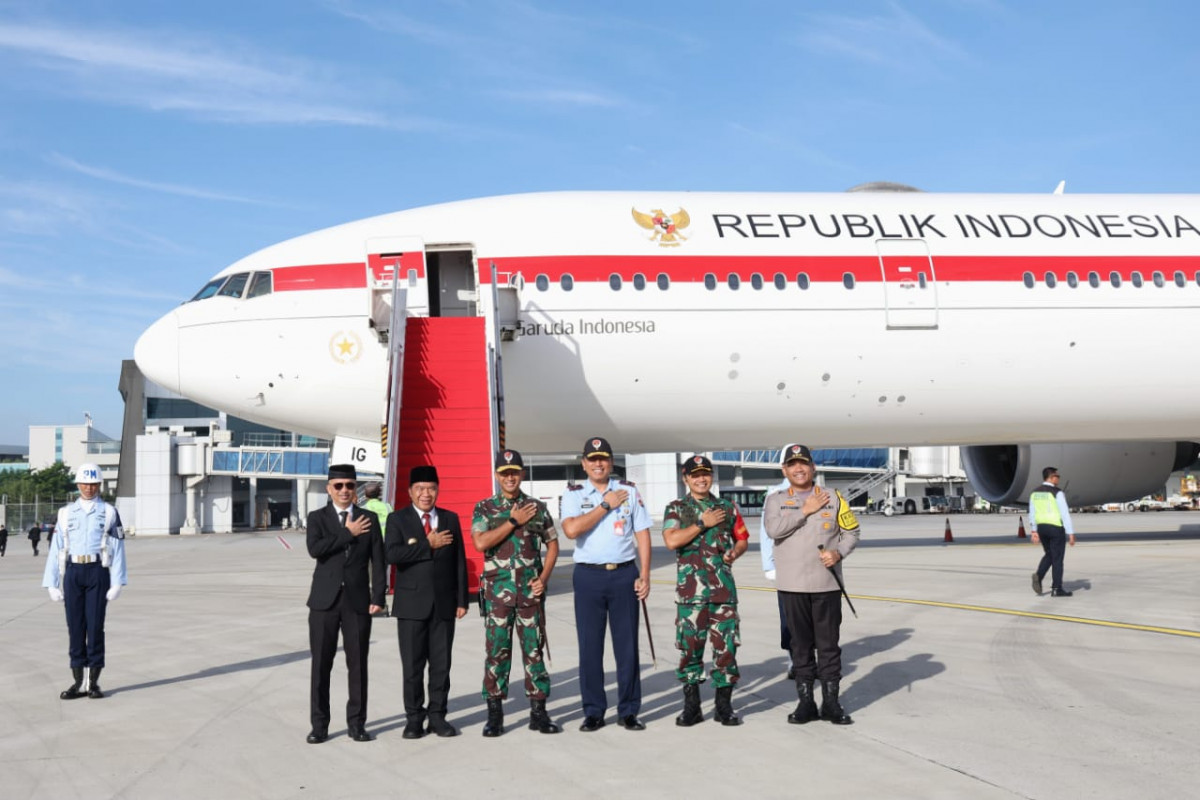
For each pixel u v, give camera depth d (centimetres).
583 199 1923
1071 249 1988
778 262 1886
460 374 1625
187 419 7288
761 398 1900
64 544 866
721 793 560
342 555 711
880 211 1986
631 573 723
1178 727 688
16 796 579
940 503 6725
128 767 640
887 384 1927
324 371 1844
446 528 727
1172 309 1989
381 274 1817
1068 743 648
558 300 1808
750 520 5403
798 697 759
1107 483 2373
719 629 720
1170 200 2127
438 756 659
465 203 1936
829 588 716
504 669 714
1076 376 1975
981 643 1038
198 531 6031
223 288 1917
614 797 559
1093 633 1091
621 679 717
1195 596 1388
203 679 941
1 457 18288
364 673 712
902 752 636
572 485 738
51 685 923
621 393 1850
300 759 657
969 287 1933
